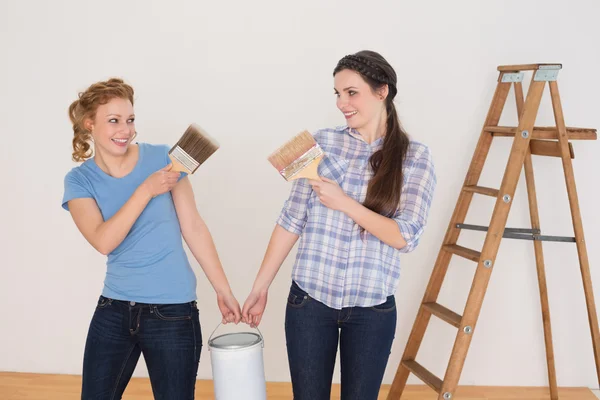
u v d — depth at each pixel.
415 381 3.28
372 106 1.88
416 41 3.04
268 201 3.15
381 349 1.88
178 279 1.90
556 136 2.74
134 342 1.90
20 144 3.17
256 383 2.03
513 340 3.24
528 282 3.21
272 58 3.06
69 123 3.15
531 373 3.26
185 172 2.00
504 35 3.04
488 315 3.23
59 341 3.29
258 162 3.13
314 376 1.89
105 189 1.93
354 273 1.87
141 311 1.85
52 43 3.09
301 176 1.80
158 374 1.87
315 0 3.02
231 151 3.12
